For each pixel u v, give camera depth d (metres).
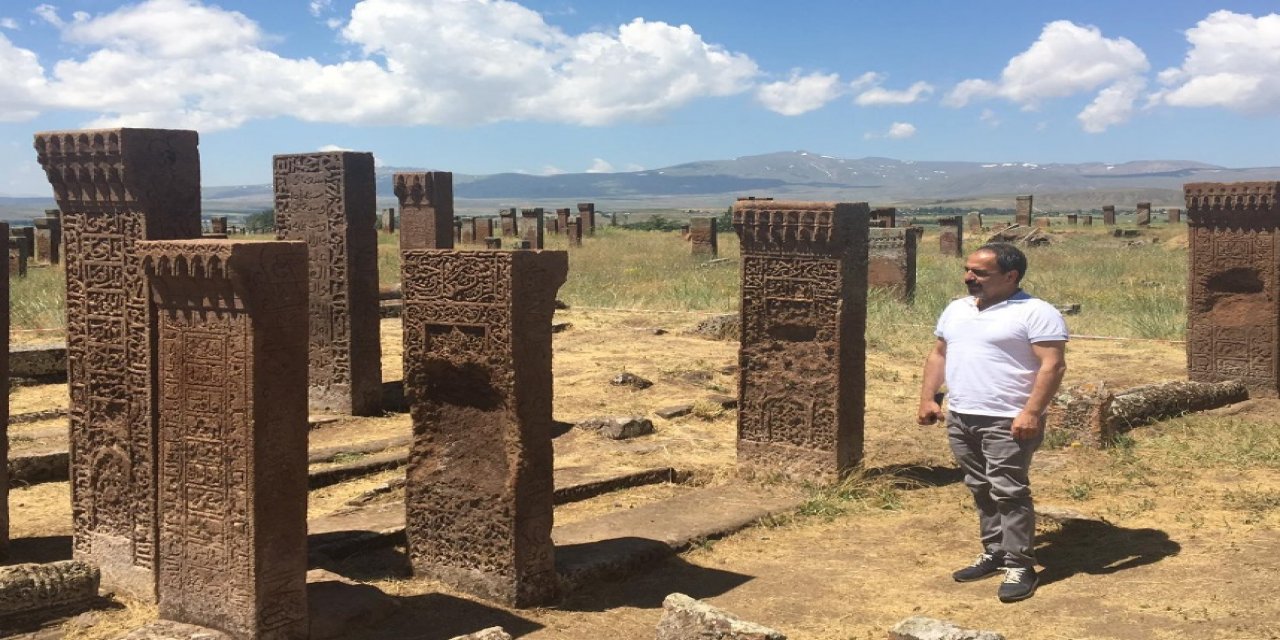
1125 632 5.16
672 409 11.98
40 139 6.52
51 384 12.90
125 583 6.42
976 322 6.24
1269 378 12.02
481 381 6.24
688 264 33.16
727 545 7.40
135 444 6.29
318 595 5.98
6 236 6.98
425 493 6.55
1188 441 9.86
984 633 4.86
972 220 55.47
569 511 8.24
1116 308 21.73
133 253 6.28
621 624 5.92
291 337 5.35
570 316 19.95
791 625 5.77
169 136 6.42
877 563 6.83
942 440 10.64
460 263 6.18
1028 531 6.01
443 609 6.11
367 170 11.84
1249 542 6.49
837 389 8.57
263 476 5.25
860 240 8.73
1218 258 12.31
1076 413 9.70
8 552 7.07
